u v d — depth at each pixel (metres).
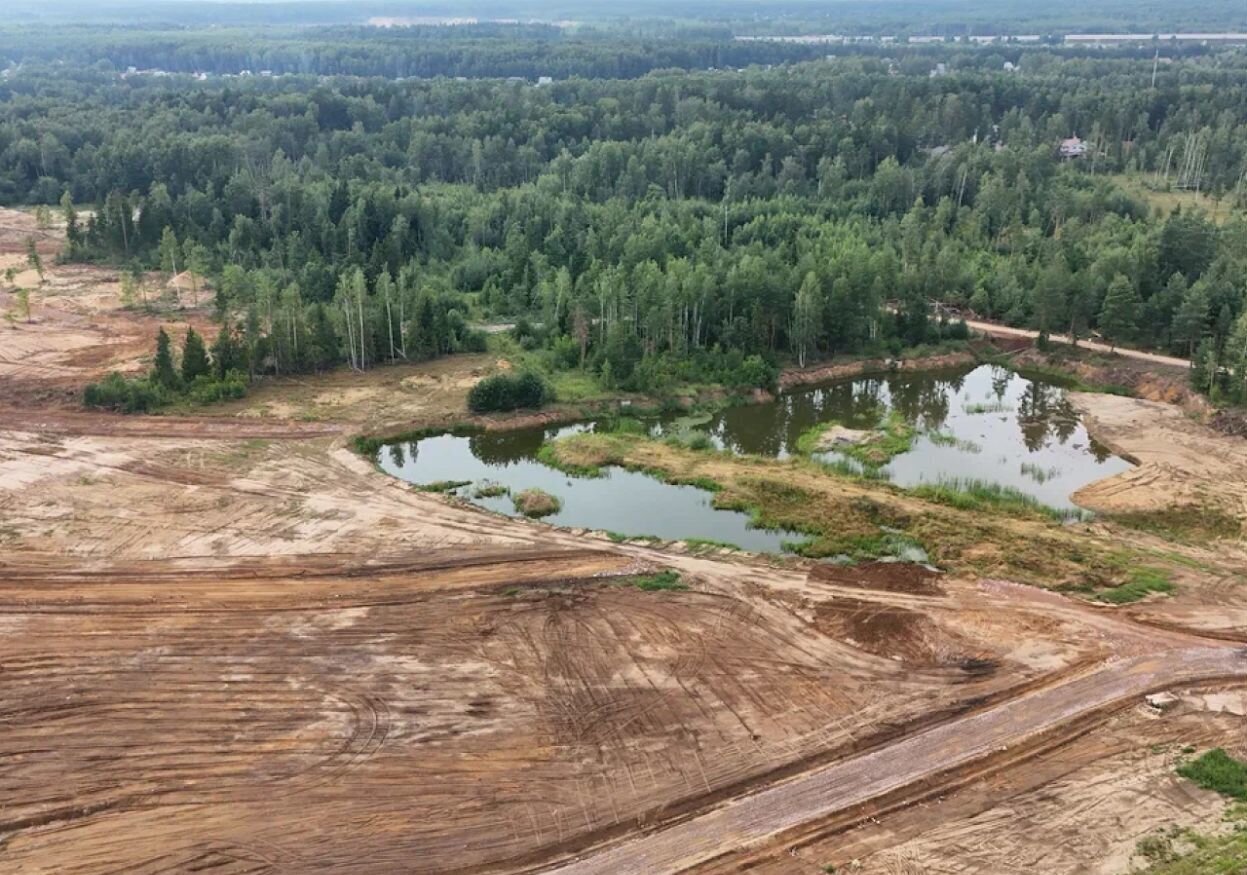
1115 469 70.25
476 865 35.19
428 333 88.19
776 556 56.06
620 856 35.66
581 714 42.72
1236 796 38.16
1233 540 58.84
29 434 70.06
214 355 81.19
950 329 97.06
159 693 43.19
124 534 56.53
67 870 34.38
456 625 48.84
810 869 35.09
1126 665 46.22
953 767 39.91
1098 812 37.56
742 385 84.69
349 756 39.91
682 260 97.00
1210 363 79.12
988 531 58.78
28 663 44.78
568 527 59.34
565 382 83.31
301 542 56.31
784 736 41.59
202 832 36.16
